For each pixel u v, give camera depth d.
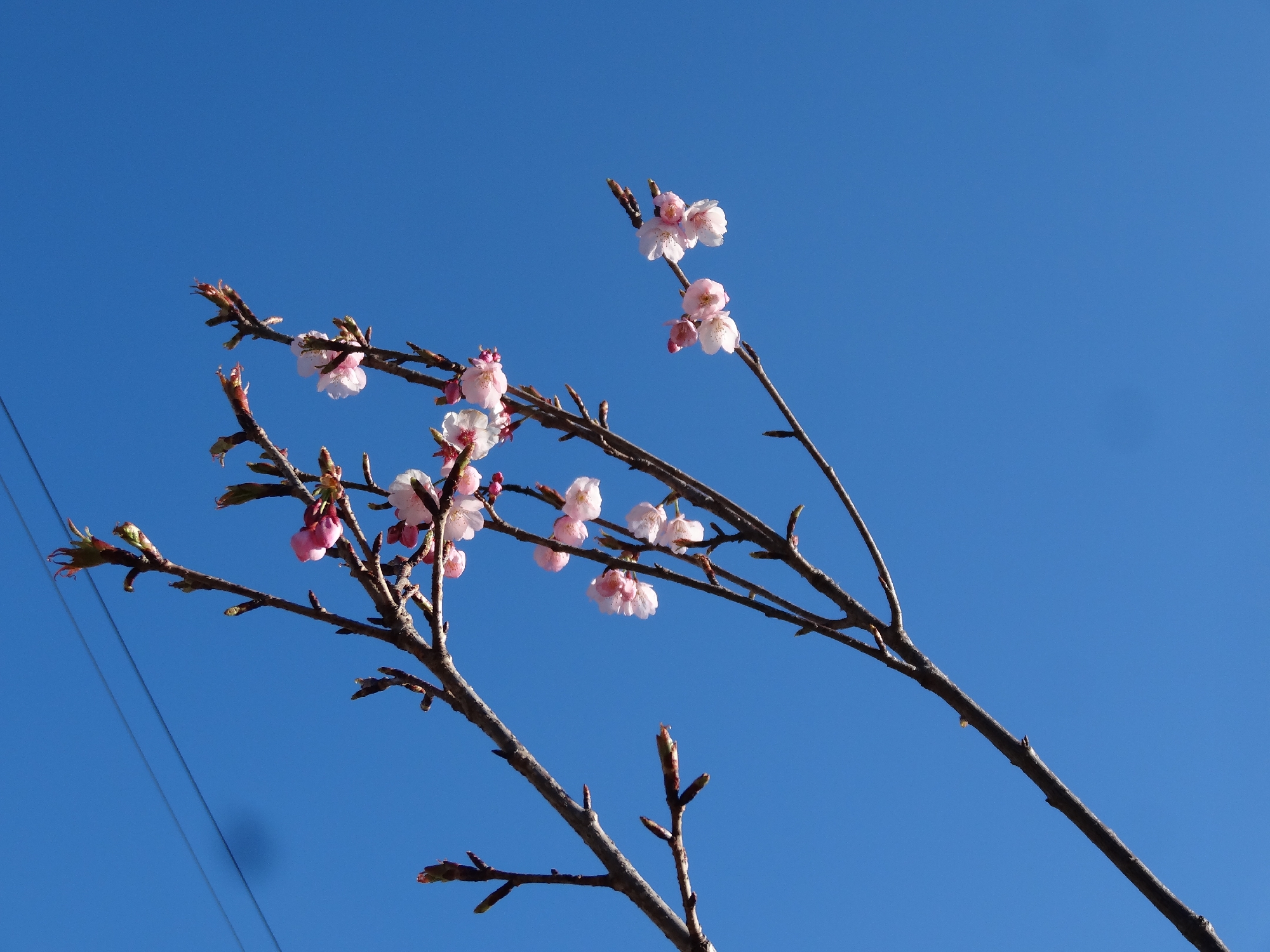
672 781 2.53
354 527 2.82
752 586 3.46
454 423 3.35
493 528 3.23
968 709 3.30
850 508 3.63
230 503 3.10
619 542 3.63
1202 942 2.98
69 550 2.56
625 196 4.30
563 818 2.54
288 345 4.08
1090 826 3.15
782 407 3.79
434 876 2.55
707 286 4.09
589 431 3.75
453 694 2.65
